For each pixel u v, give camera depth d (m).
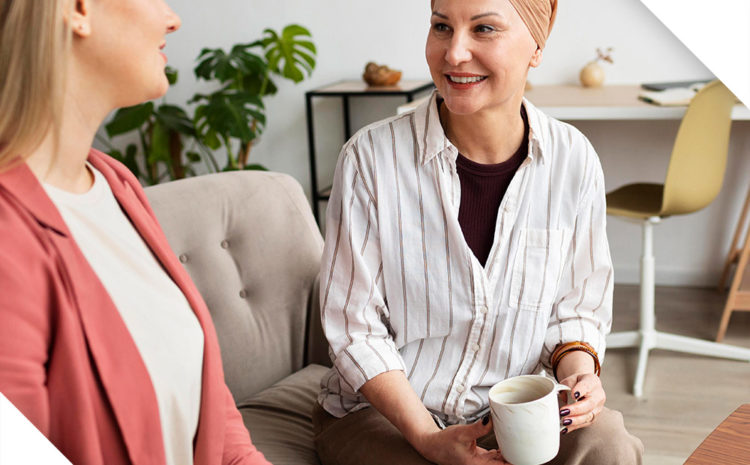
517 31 1.10
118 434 0.76
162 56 0.78
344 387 1.25
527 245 1.23
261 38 3.73
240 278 1.50
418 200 1.22
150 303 0.83
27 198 0.69
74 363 0.70
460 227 1.23
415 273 1.23
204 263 1.44
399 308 1.26
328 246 1.27
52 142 0.74
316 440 1.29
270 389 1.50
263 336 1.51
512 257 1.23
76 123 0.75
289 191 1.61
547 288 1.24
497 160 1.22
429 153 1.20
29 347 0.67
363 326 1.24
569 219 1.25
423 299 1.24
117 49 0.73
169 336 0.83
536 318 1.25
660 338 2.59
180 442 0.85
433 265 1.23
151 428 0.78
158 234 0.93
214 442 0.90
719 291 3.31
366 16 3.59
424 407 1.18
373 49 3.63
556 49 3.41
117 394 0.74
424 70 3.60
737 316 3.02
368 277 1.23
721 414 2.28
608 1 3.29
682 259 3.42
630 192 2.77
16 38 0.65
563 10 3.35
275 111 3.82
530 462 0.93
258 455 0.99
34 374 0.67
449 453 1.08
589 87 3.30
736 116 2.45
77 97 0.74
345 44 3.66
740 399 2.37
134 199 0.93
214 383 0.89
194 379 0.87
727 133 2.43
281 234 1.55
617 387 2.47
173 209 1.43
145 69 0.75
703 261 3.40
